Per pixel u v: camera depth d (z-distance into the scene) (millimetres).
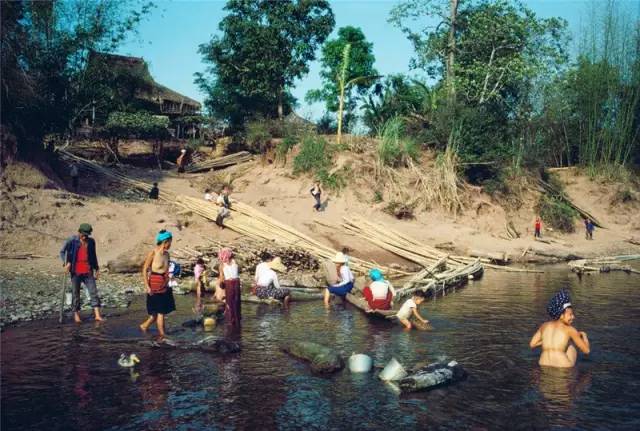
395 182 30984
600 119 40875
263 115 42031
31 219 20781
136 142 41062
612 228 36688
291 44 39188
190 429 6469
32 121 26609
